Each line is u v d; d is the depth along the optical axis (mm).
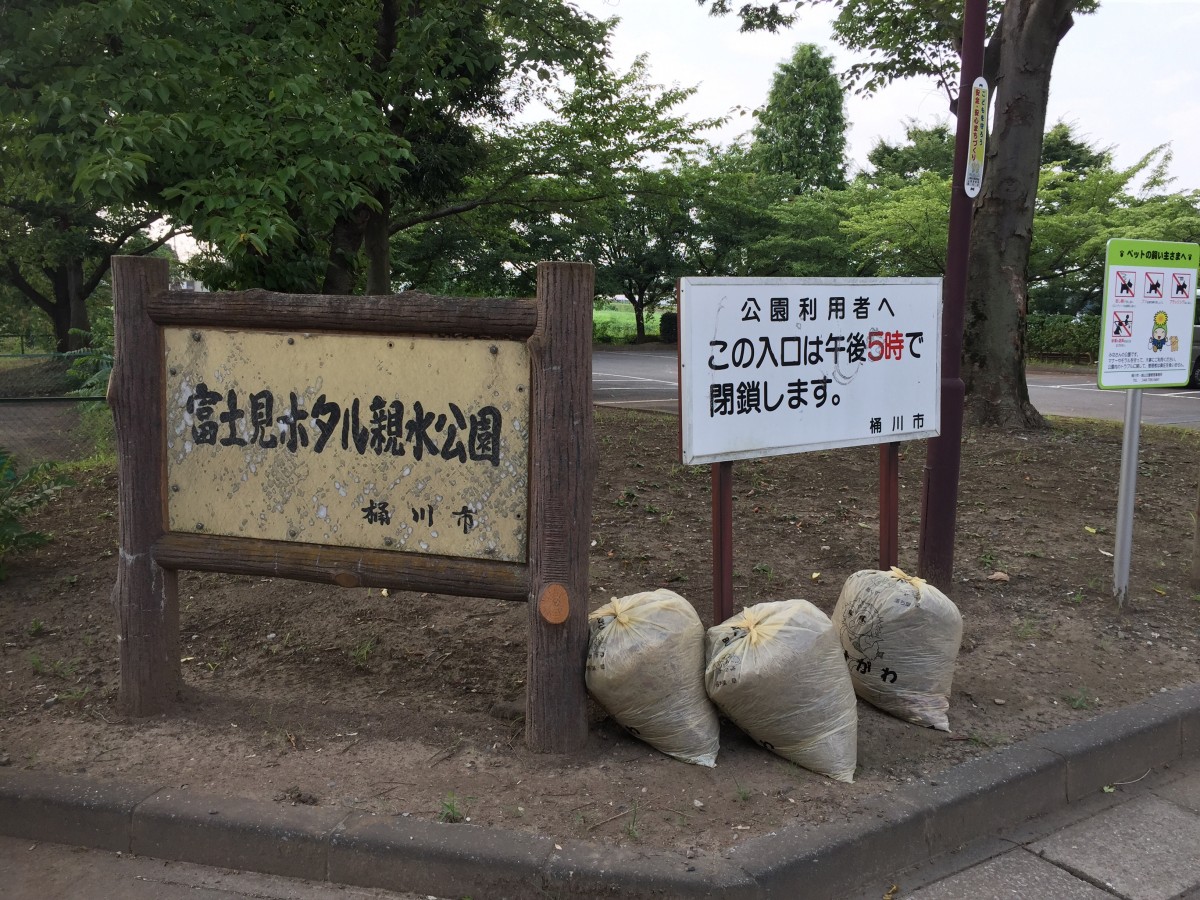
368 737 3213
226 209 6734
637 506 6188
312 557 3162
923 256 26359
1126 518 4523
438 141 13281
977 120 4133
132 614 3307
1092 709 3533
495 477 3031
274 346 3166
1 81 6629
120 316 3180
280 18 9469
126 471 3248
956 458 4355
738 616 3123
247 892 2572
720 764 3025
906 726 3342
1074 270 26562
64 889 2584
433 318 2982
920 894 2643
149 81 6539
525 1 11625
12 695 3541
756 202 34062
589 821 2682
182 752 3096
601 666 2953
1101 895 2654
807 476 7242
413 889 2557
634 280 36906
